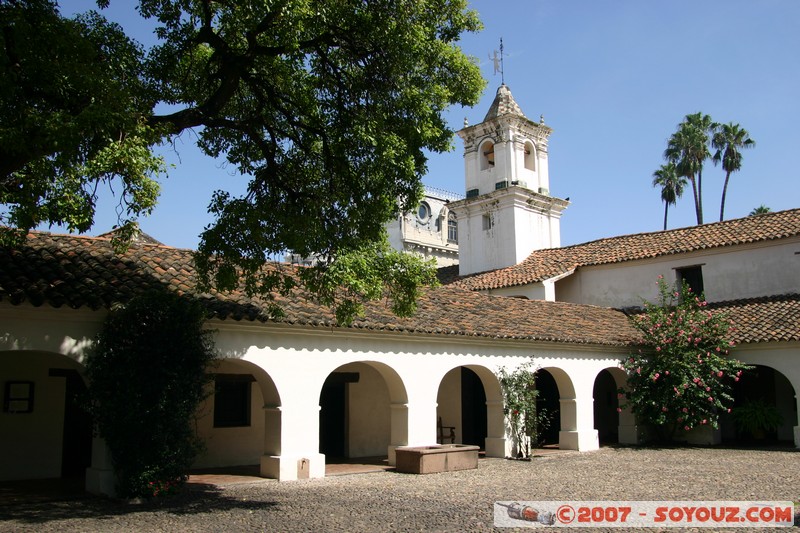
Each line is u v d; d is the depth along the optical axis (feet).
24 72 26.13
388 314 47.73
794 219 71.87
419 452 44.55
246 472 44.70
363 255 33.63
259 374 41.22
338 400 56.08
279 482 40.24
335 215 35.27
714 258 73.67
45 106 27.17
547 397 67.72
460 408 62.75
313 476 42.09
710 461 51.26
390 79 34.47
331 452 54.90
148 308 33.37
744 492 36.88
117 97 27.09
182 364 34.04
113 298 34.01
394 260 34.96
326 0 32.37
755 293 70.49
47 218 25.31
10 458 40.50
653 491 37.27
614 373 65.51
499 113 92.38
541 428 65.31
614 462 50.98
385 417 58.34
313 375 42.68
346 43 35.19
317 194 35.88
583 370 60.03
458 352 50.90
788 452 56.70
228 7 32.91
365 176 34.24
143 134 27.99
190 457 34.73
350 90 35.96
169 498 33.99
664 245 78.28
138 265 40.37
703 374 62.54
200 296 39.01
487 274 87.20
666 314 65.41
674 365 62.28
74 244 40.40
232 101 39.04
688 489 37.93
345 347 44.47
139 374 32.91
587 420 59.82
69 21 27.55
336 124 35.32
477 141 95.96
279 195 37.09
